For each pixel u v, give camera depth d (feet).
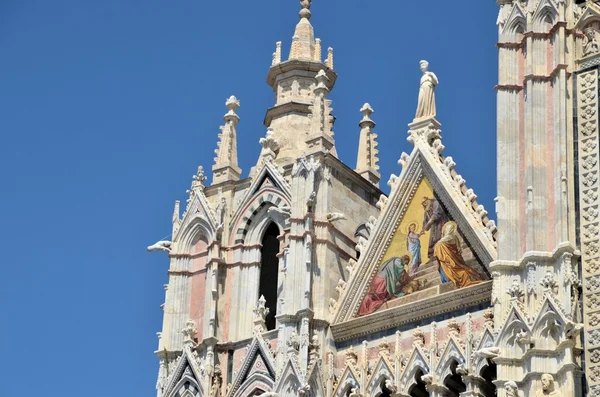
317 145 245.04
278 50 268.82
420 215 233.76
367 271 235.20
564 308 204.44
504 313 209.87
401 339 226.17
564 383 200.64
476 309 220.43
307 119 260.83
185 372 240.53
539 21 225.97
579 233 211.20
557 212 212.43
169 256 252.42
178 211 255.29
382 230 236.02
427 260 230.07
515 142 221.25
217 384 238.68
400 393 221.46
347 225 245.24
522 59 226.38
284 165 251.80
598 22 223.51
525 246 213.25
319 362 230.07
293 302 233.76
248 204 250.98
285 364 228.02
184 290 249.14
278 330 234.79
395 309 228.02
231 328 242.99
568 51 222.48
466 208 227.61
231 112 261.85
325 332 233.35
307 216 239.09
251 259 247.70
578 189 214.07
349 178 248.73
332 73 265.75
